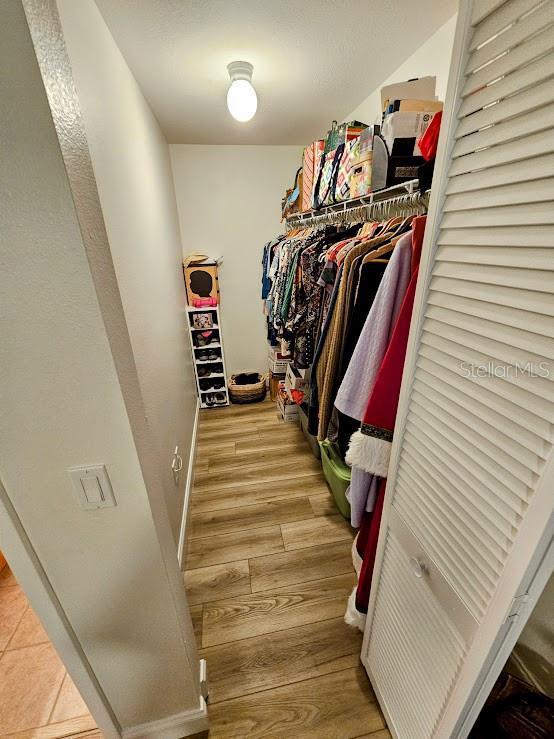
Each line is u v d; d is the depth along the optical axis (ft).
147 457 2.23
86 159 1.67
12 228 1.48
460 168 1.78
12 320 1.62
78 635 2.48
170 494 4.91
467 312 1.80
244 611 4.35
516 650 3.45
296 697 3.48
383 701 3.20
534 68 1.36
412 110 3.95
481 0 1.52
